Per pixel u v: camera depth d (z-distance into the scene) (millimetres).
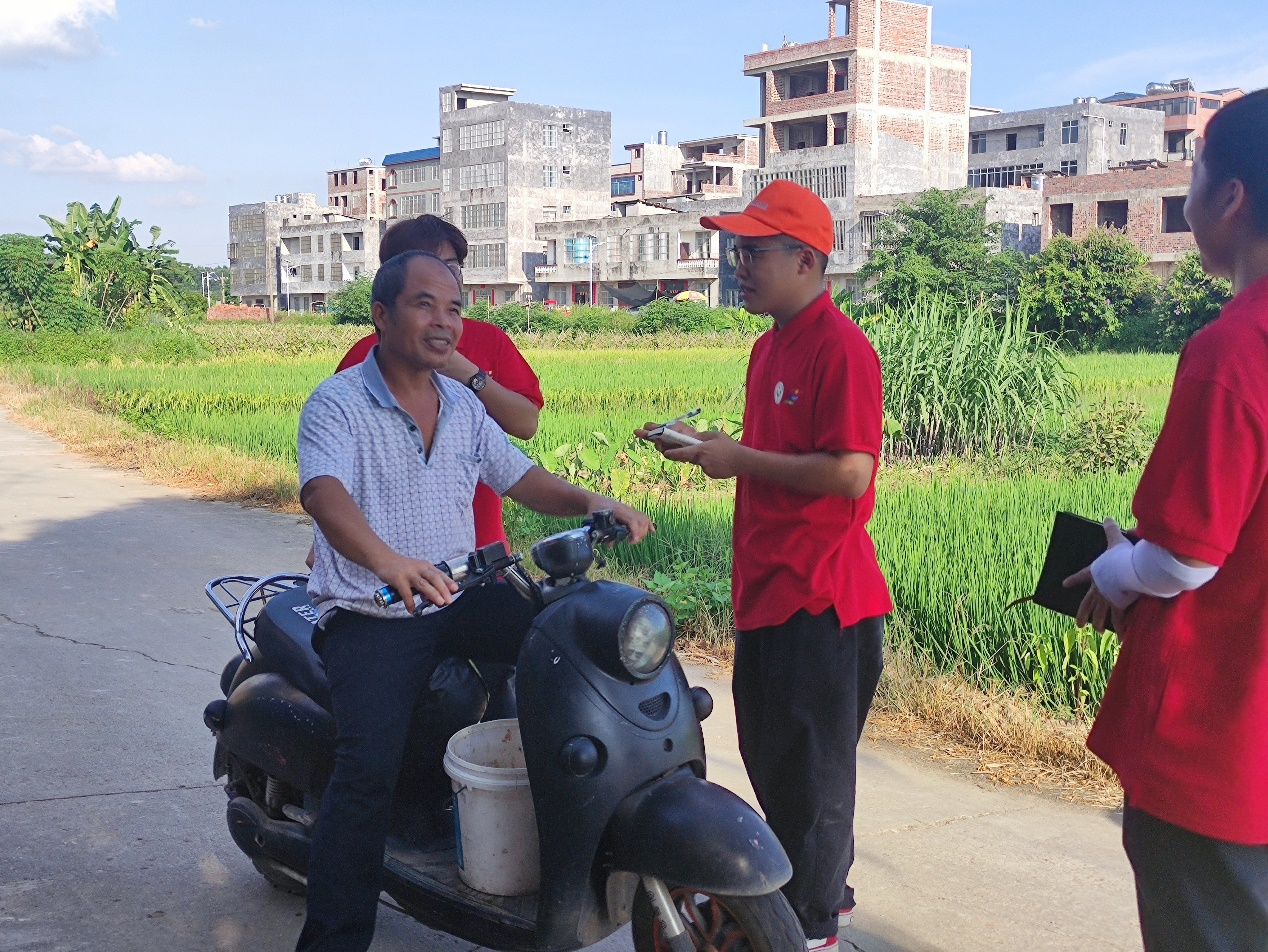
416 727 3398
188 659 6512
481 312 59375
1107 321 43188
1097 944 3707
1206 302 40531
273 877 3988
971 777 5031
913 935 3766
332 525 3066
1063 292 44031
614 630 2877
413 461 3318
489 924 3129
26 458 14977
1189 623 2375
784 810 3553
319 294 106375
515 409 4223
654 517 9109
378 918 3961
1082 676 5566
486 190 89938
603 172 92500
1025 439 14211
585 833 2879
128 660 6465
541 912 2949
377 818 3201
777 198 3488
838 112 64438
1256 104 2361
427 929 3895
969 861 4254
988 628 6148
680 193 94688
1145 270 44719
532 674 2947
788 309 3541
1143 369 25984
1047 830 4512
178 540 9734
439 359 3301
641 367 27344
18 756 5094
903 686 5766
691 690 3170
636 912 3100
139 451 14875
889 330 14672
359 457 3271
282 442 14805
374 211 119438
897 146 64500
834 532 3451
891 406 14086
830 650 3465
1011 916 3877
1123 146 72875
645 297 78250
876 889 4055
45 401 22172
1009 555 7105
